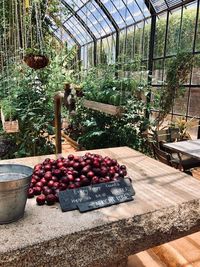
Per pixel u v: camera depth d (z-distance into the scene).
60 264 0.91
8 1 2.35
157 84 4.58
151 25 4.60
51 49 3.98
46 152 3.19
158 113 4.00
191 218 1.21
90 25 6.38
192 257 1.80
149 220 1.08
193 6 3.75
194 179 1.44
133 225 1.04
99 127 3.91
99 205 1.10
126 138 3.63
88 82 4.33
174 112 4.24
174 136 3.38
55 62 4.18
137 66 4.08
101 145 3.92
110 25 5.81
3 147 3.22
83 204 1.09
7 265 0.82
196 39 3.76
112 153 1.90
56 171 1.27
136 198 1.20
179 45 4.09
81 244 0.94
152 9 4.46
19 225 0.95
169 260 1.77
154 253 1.84
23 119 2.96
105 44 6.31
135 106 3.56
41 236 0.89
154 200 1.18
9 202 0.93
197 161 2.88
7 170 1.10
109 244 1.00
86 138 4.00
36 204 1.12
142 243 1.09
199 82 3.74
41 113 3.15
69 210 1.07
